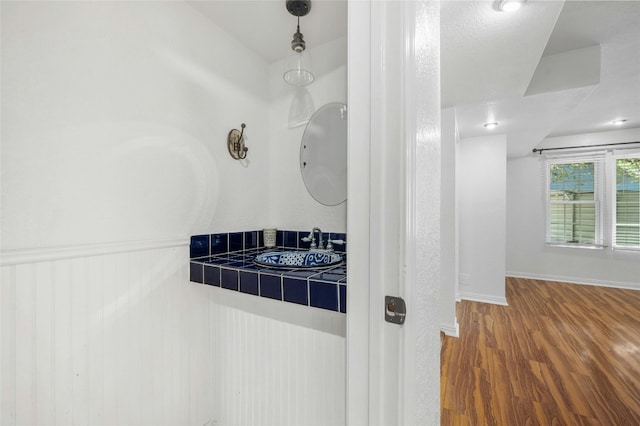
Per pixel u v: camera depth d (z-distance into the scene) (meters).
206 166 1.52
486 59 1.84
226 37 1.65
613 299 3.73
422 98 0.74
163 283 1.29
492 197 3.74
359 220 0.64
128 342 1.16
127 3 1.19
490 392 1.87
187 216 1.42
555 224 4.71
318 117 1.79
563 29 1.94
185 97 1.42
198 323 1.43
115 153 1.14
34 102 0.93
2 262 0.85
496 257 3.71
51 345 0.95
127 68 1.18
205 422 1.44
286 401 1.22
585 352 2.37
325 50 1.78
